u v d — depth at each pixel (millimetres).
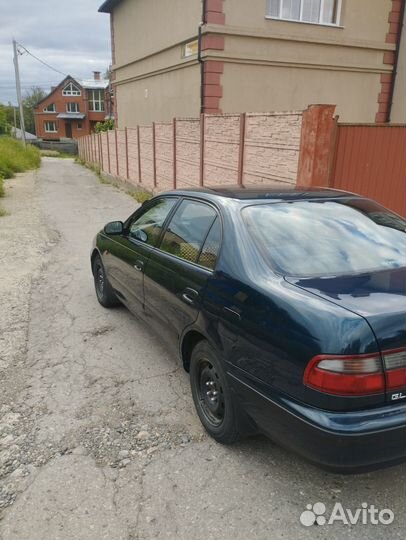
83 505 2449
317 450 2121
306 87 13820
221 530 2291
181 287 3189
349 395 2045
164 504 2455
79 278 6629
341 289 2396
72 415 3258
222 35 12352
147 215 4289
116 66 21578
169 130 13602
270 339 2324
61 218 11984
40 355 4188
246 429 2719
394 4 14203
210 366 2951
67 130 75250
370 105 14953
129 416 3246
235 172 9461
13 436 3023
